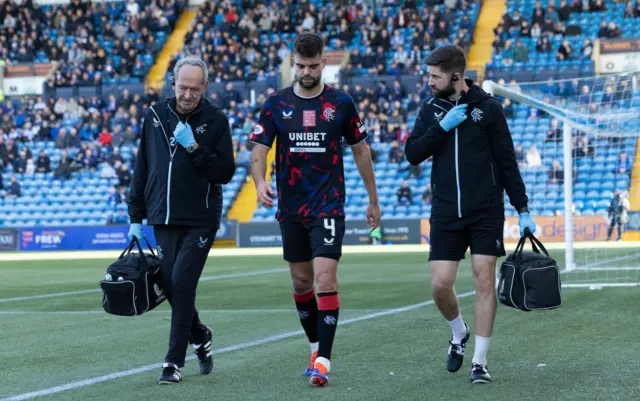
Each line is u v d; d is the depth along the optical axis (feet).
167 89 149.79
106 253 125.59
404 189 133.18
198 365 29.91
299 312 28.35
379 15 164.55
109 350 34.06
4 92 159.33
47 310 50.44
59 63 161.48
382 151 139.64
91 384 26.55
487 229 26.23
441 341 34.22
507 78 142.00
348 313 45.34
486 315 25.98
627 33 151.12
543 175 123.54
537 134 133.28
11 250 133.28
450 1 162.40
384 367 28.60
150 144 27.94
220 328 40.14
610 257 90.53
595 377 26.11
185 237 27.58
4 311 50.14
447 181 26.61
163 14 172.14
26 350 34.37
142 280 26.96
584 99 89.76
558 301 25.80
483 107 26.45
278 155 27.53
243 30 163.63
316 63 26.71
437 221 26.86
